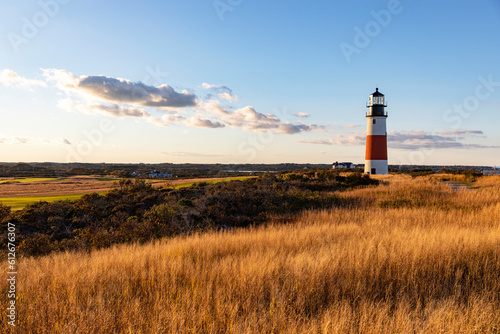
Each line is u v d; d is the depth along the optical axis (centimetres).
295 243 851
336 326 359
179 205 1783
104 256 789
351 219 1427
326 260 602
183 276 575
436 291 508
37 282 558
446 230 938
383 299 480
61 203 2102
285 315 408
